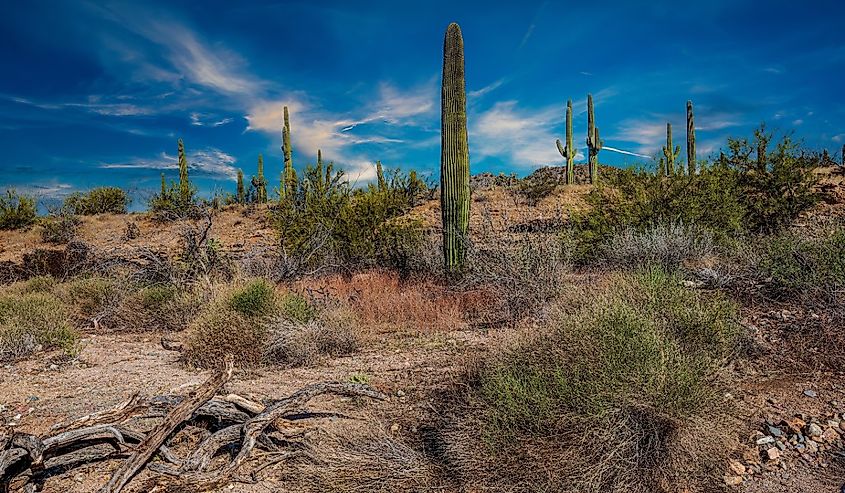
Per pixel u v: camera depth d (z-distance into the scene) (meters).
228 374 3.67
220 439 3.67
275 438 3.90
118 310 9.16
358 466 3.37
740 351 4.82
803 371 4.51
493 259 8.41
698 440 3.13
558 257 7.97
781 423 3.72
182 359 6.56
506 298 7.47
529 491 3.04
